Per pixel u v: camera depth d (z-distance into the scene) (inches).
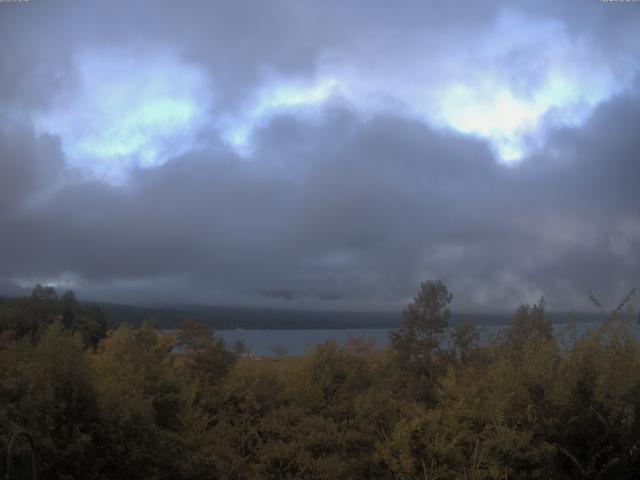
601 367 255.3
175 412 327.0
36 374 243.4
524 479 243.3
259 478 297.1
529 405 251.6
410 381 424.2
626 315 279.6
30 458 220.2
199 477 295.7
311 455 299.9
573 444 240.2
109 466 250.2
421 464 257.9
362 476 282.7
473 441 259.6
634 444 232.4
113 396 265.7
